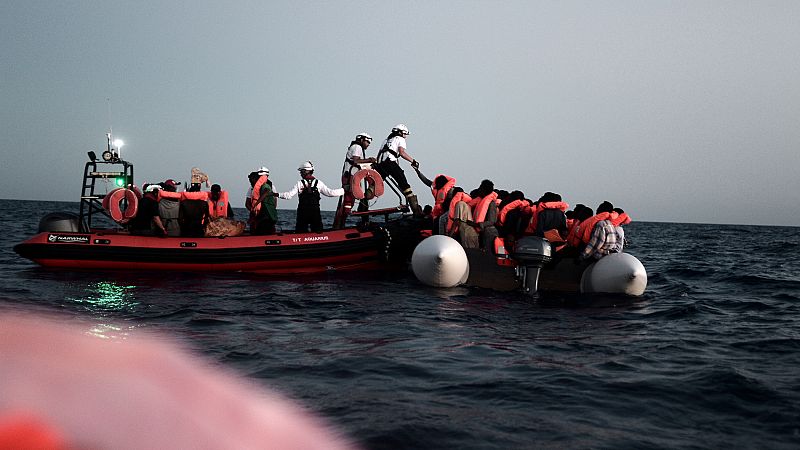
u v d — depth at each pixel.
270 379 4.35
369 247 11.80
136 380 3.10
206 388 3.45
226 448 2.50
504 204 10.78
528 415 3.72
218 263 11.18
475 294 9.67
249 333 6.15
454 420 3.57
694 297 10.10
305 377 4.46
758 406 3.99
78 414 2.38
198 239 11.13
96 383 2.85
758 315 8.26
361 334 6.28
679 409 3.91
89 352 3.84
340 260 11.80
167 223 11.24
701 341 6.33
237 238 11.26
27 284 9.21
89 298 8.06
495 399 4.04
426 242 10.24
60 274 10.48
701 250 27.33
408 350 5.53
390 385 4.32
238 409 3.14
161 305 7.71
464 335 6.39
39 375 2.84
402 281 11.05
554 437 3.34
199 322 6.64
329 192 11.95
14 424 2.09
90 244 10.83
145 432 2.39
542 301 9.13
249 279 10.70
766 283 12.65
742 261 19.83
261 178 11.80
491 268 10.19
